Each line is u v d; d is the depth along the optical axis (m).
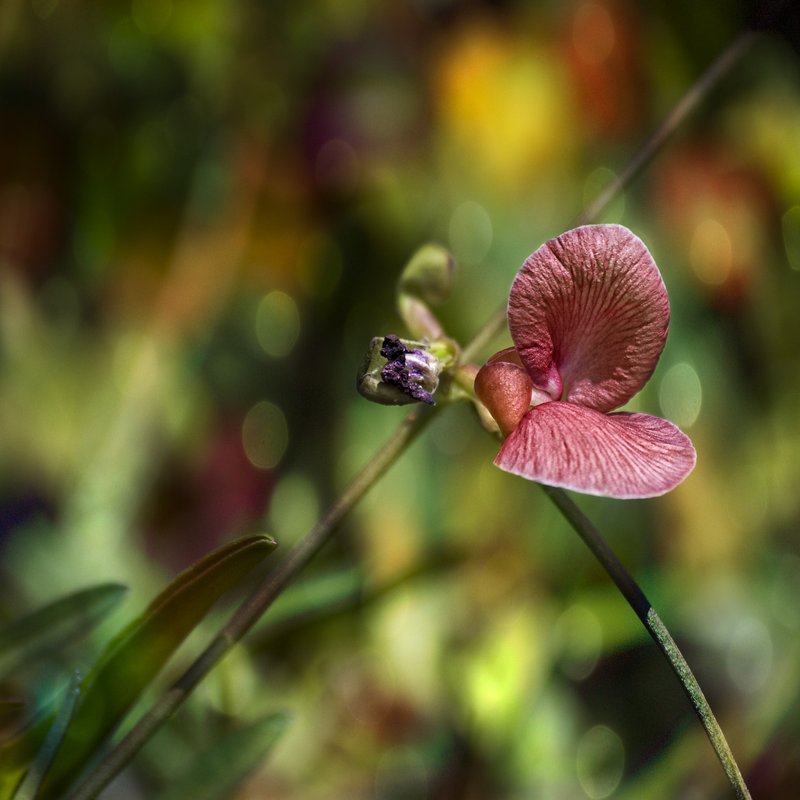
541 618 0.40
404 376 0.32
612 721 0.40
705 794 0.38
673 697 0.40
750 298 0.47
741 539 0.44
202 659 0.33
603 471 0.31
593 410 0.32
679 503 0.44
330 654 0.40
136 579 0.40
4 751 0.33
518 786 0.39
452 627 0.40
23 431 0.45
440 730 0.39
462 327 0.44
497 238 0.46
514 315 0.32
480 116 0.47
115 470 0.44
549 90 0.47
